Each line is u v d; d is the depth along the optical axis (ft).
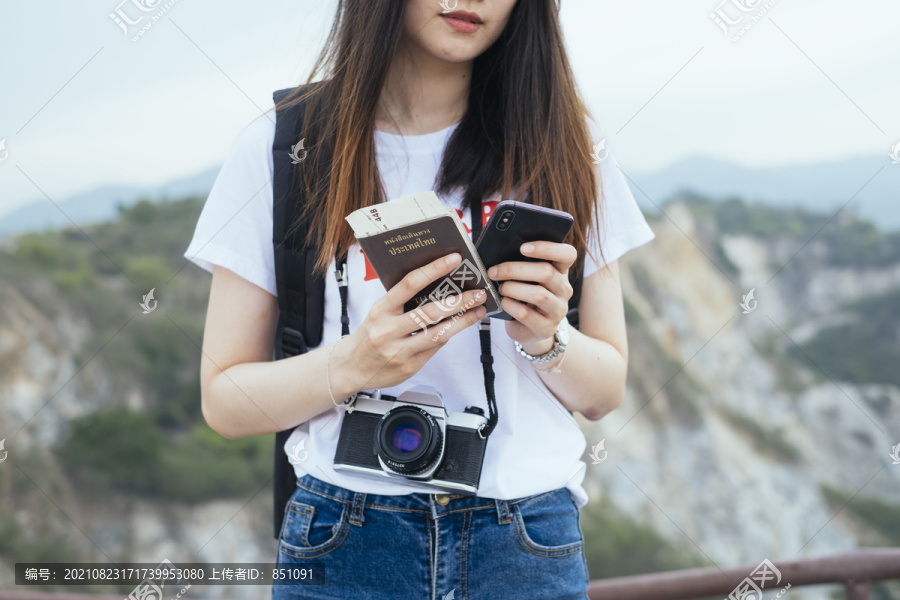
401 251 2.34
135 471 45.73
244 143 2.82
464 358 2.70
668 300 61.87
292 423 2.70
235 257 2.76
